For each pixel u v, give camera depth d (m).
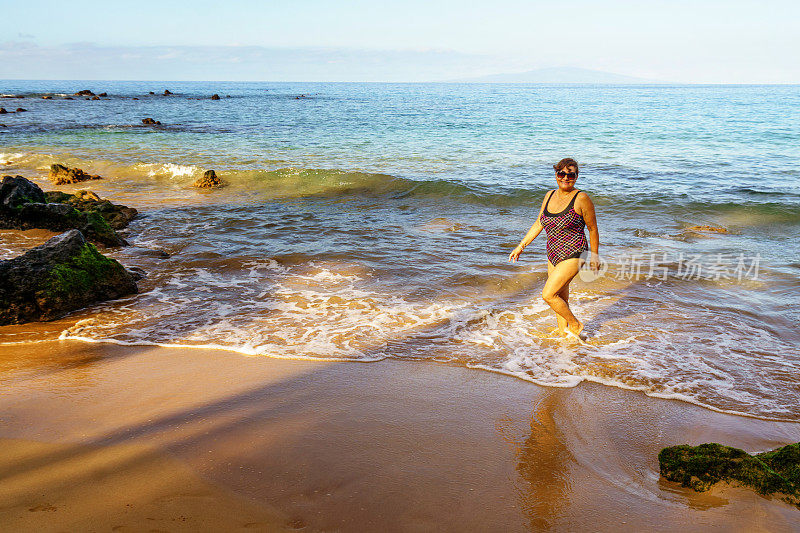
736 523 2.86
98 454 3.38
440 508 2.95
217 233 9.85
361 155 20.19
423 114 46.19
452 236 9.61
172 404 4.07
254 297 6.62
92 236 8.94
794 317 5.93
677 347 5.21
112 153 20.64
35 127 31.19
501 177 15.60
